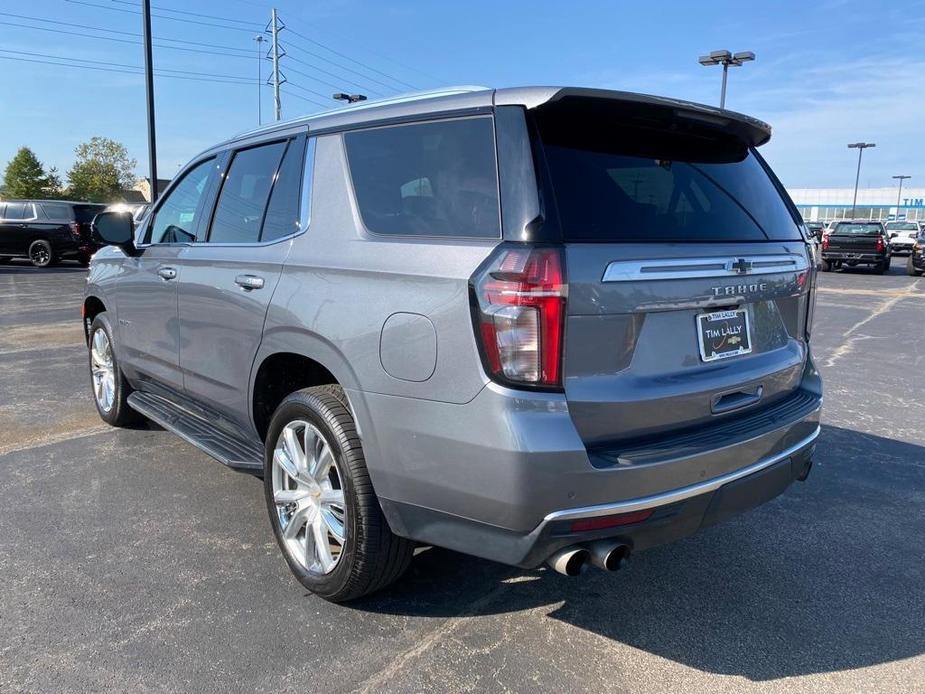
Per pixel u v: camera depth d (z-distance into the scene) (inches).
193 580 123.3
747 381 109.9
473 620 113.4
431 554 135.6
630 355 94.9
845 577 129.8
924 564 135.2
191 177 166.9
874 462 191.3
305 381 135.3
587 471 87.7
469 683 98.0
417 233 102.4
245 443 144.9
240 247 135.9
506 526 89.7
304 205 123.6
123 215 171.2
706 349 104.9
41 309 456.4
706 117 108.5
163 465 178.1
